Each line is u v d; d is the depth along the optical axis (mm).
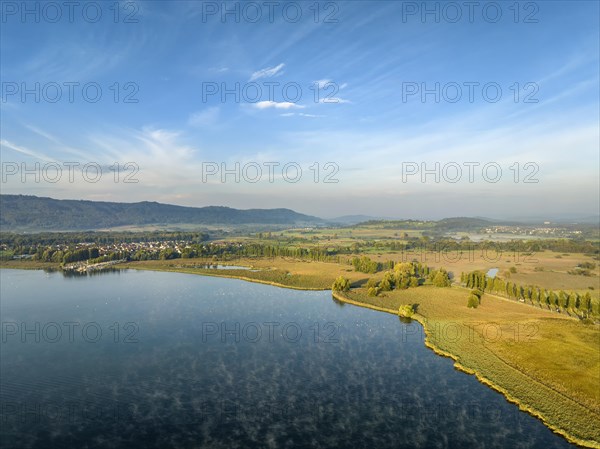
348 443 59906
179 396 73938
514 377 77625
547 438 59969
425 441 60094
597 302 117500
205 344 100500
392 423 65062
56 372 83688
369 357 92125
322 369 85750
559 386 71812
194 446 59156
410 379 80625
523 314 121250
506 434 61281
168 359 90875
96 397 73312
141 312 130750
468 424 64312
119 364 87875
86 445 59062
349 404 71125
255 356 92750
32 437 60875
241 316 126250
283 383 79250
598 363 80062
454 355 90688
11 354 93500
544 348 89062
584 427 60156
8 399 72562
